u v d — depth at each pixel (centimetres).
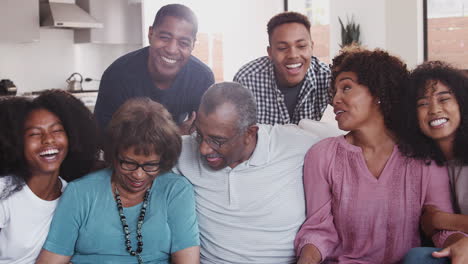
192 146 192
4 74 572
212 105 173
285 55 260
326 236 182
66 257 169
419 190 176
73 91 598
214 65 717
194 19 258
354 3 595
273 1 694
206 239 188
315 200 185
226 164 183
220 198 186
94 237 170
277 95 275
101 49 651
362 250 179
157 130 164
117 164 168
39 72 598
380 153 181
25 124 166
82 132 178
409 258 158
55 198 175
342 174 181
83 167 184
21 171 166
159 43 255
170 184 179
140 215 172
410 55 560
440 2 551
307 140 196
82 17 584
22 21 549
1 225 166
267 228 185
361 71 180
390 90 178
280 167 188
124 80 270
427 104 172
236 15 714
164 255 176
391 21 570
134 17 634
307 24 263
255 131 182
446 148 176
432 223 169
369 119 180
